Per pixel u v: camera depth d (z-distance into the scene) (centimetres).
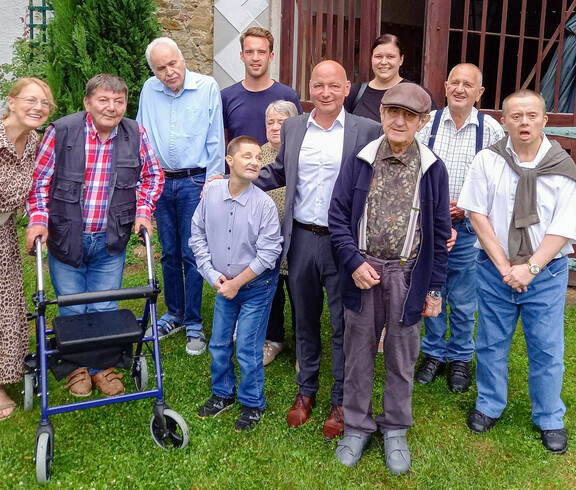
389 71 395
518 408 325
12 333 304
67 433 293
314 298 302
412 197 258
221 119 390
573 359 387
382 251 263
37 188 303
